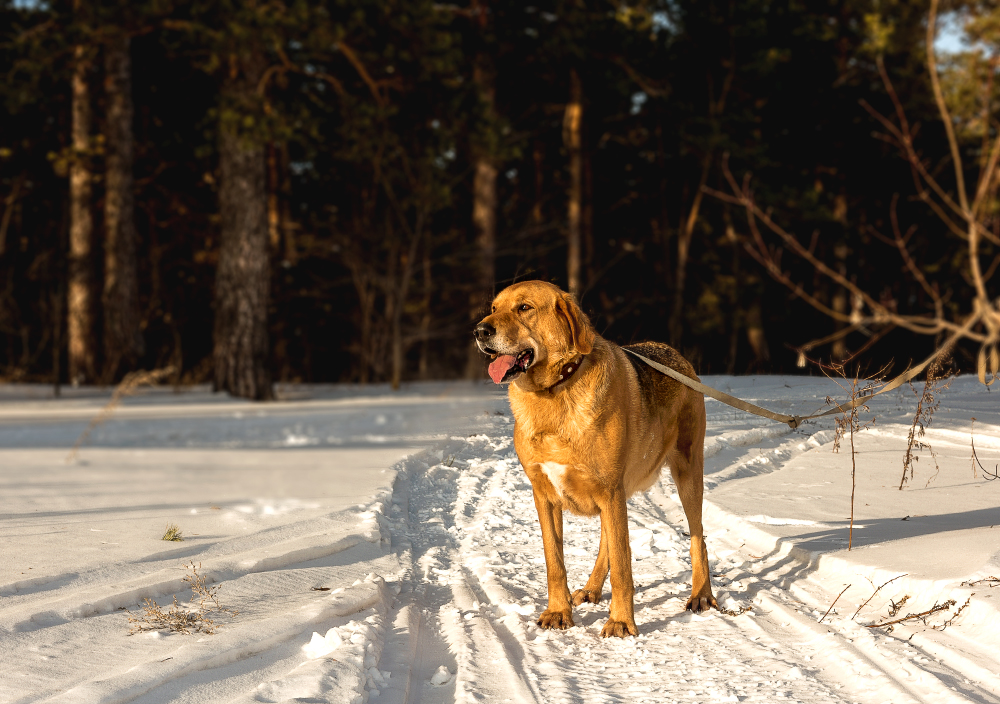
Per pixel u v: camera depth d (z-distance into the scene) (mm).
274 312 33938
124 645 3588
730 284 37062
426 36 22672
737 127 33969
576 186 32312
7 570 4594
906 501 6633
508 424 12211
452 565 5516
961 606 3967
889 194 37125
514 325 4004
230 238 21625
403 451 9891
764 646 3961
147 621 3906
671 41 34438
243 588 4574
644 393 4535
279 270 33719
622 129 37625
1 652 3422
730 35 32781
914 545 4988
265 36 20125
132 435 13422
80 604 3977
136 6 20719
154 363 29859
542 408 4094
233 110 20344
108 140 27922
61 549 5180
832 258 37594
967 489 6980
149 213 36219
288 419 15703
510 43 30797
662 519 6797
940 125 31625
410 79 24141
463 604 4633
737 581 5059
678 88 34875
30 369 32312
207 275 36844
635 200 40656
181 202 36312
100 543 5406
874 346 30406
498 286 4801
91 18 20984
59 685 3129
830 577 4891
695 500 4809
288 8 20797
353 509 6730
